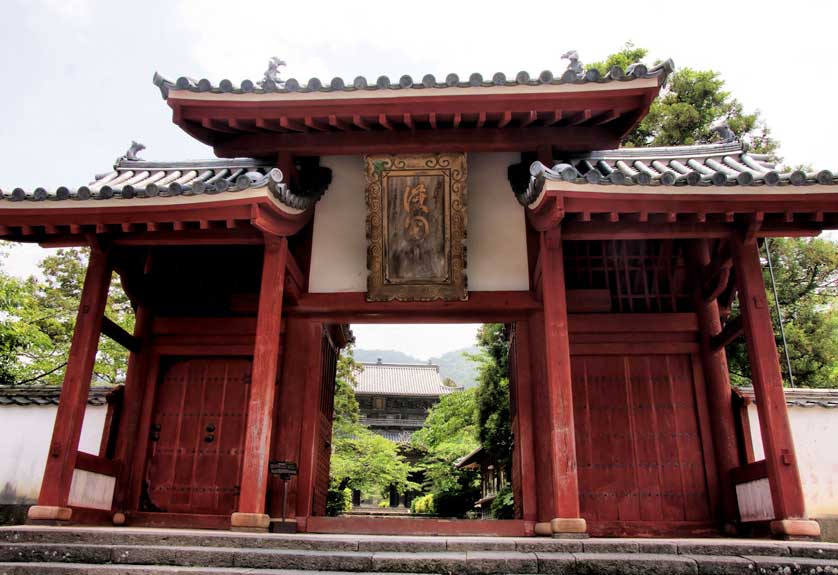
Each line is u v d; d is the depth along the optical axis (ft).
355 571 17.40
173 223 25.13
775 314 59.77
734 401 29.04
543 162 29.86
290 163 30.68
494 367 63.21
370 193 29.89
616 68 26.73
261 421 23.44
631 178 22.40
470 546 18.62
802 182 22.53
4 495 33.81
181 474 29.81
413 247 29.81
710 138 62.90
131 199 24.43
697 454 28.84
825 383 57.21
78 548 18.16
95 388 35.37
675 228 25.21
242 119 28.94
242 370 31.45
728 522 27.27
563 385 23.03
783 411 23.00
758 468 25.04
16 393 35.88
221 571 16.94
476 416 67.82
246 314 31.99
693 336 30.58
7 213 25.04
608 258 32.50
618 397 29.84
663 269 32.27
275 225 25.29
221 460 29.96
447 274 29.76
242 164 34.04
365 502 144.87
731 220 24.13
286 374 29.60
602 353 30.32
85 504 26.53
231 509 29.07
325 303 30.35
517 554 17.98
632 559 17.43
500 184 31.99
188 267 33.65
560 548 18.53
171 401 31.17
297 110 28.50
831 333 59.72
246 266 33.76
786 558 17.79
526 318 30.22
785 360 57.21
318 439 30.48
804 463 31.04
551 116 28.94
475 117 28.91
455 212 29.63
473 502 98.48
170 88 28.02
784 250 61.72
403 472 104.53
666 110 63.05
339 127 29.58
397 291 29.91
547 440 27.58
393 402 174.09
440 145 29.76
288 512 27.48
